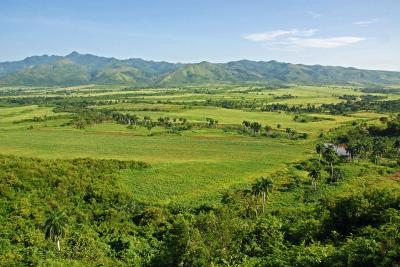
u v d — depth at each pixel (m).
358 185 137.25
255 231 75.12
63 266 73.50
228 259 64.44
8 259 76.81
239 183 139.88
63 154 173.75
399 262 46.69
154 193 126.00
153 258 76.44
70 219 100.38
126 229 98.00
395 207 70.62
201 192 129.00
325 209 85.75
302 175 151.62
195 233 72.44
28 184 116.38
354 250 51.22
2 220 97.75
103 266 76.56
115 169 146.38
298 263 52.91
